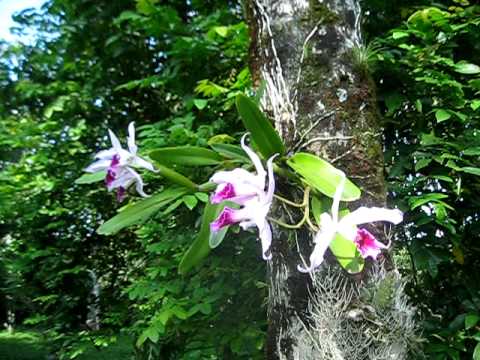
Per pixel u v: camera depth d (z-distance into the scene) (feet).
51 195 4.67
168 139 2.99
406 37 2.55
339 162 1.63
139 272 4.55
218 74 3.55
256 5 1.82
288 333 1.65
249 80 2.80
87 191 4.54
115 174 1.63
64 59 4.52
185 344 3.23
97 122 4.46
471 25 2.54
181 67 3.57
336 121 1.65
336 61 1.68
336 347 1.50
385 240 1.62
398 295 1.57
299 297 1.62
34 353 7.63
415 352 1.63
